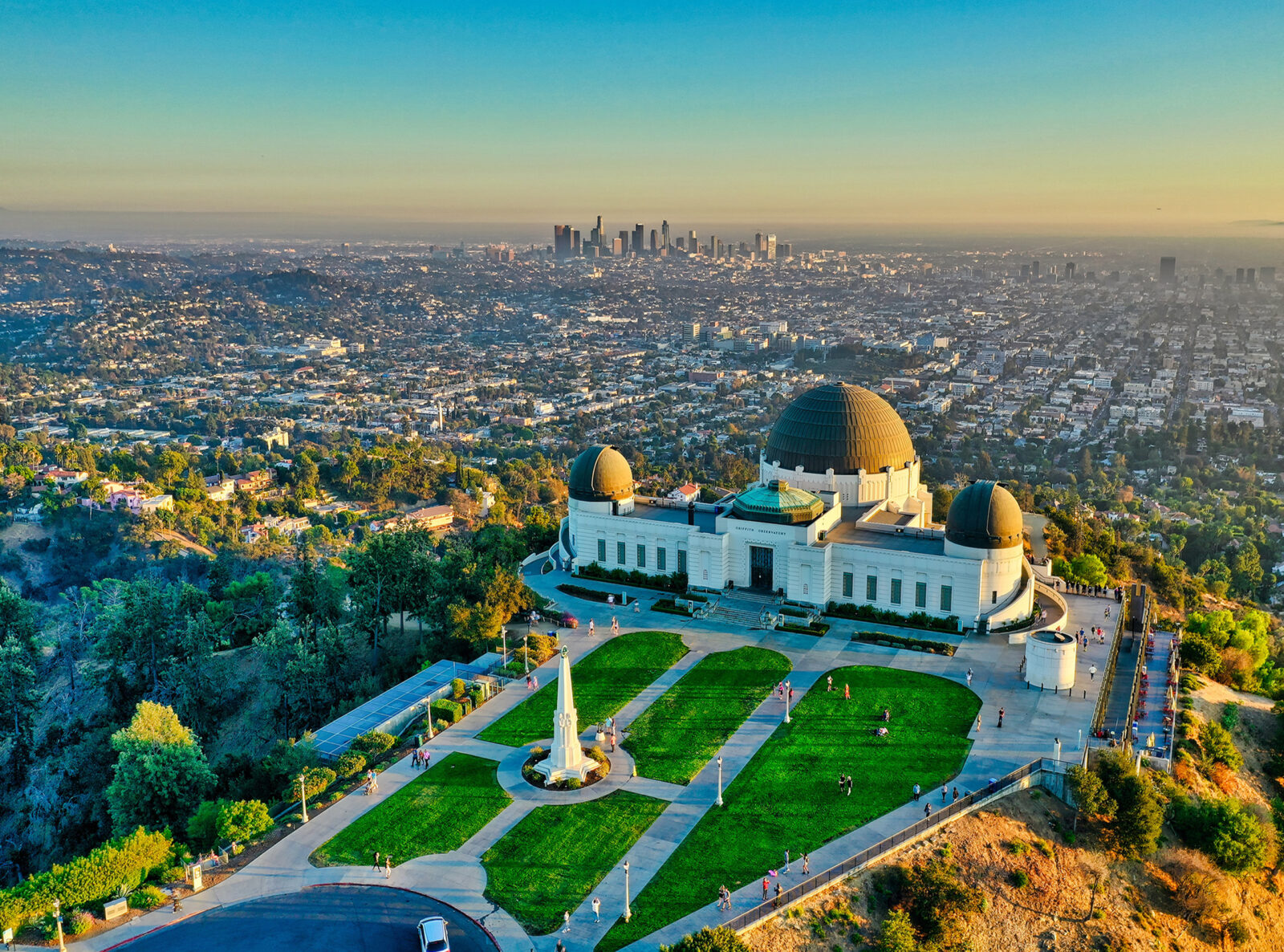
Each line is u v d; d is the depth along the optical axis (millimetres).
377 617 149125
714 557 155000
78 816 125312
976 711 116000
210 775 107125
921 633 140125
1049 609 150750
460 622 133500
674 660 132125
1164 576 198500
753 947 78375
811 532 149250
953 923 83312
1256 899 99438
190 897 84125
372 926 80375
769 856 89188
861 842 90938
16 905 78562
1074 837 96312
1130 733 110875
